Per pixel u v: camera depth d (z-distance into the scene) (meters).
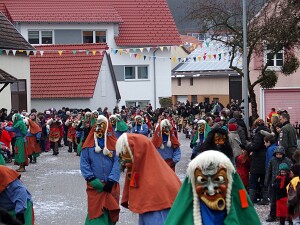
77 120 38.44
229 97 74.44
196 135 24.17
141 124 31.25
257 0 37.75
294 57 40.44
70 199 20.72
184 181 7.62
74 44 58.94
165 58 65.94
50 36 65.31
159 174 9.80
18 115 28.53
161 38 66.50
